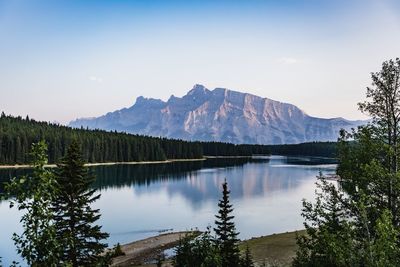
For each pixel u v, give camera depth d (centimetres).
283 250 4116
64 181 2786
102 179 13625
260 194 10069
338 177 1570
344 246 1121
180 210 8000
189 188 11431
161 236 5841
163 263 4300
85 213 2880
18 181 819
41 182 834
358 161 1503
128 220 7038
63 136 17725
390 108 1527
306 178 13888
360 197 1296
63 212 2800
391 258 1024
